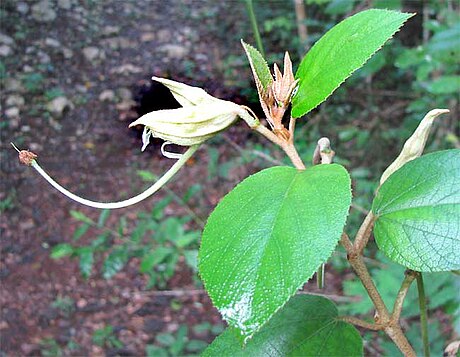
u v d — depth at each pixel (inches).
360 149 50.0
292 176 9.1
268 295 7.9
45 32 72.9
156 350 38.4
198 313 46.1
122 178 57.9
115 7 79.4
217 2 78.4
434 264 9.4
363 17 9.9
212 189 54.9
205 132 9.8
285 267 8.0
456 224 9.5
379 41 9.5
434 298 24.2
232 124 9.9
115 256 35.2
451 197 9.7
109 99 66.3
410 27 52.0
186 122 9.6
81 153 60.6
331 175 8.8
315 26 58.9
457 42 31.1
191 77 67.2
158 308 46.6
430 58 35.2
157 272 48.4
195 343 39.5
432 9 43.1
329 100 52.4
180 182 56.2
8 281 48.9
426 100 41.8
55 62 69.8
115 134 62.7
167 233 33.6
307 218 8.4
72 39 73.2
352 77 39.1
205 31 74.7
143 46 73.9
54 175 58.1
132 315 46.3
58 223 53.7
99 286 48.6
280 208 8.7
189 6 79.7
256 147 50.5
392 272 26.3
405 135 47.7
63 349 43.9
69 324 45.8
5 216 53.9
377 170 48.4
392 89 53.6
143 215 37.8
